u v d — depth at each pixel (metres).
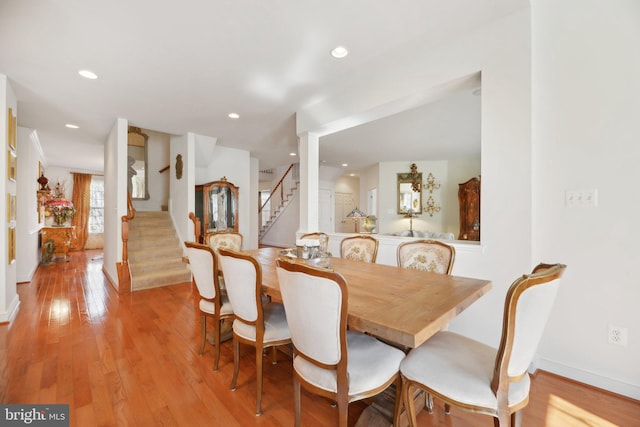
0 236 2.69
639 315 1.61
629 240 1.64
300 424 1.42
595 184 1.74
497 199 2.01
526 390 1.12
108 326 2.69
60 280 4.45
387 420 1.40
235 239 3.20
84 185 7.84
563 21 1.84
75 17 1.89
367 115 2.96
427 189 7.03
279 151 6.23
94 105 3.45
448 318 1.19
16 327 2.64
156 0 1.75
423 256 2.15
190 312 3.07
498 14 1.94
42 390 1.71
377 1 1.79
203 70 2.63
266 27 2.03
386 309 1.21
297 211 7.99
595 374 1.74
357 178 10.21
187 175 4.71
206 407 1.58
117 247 3.94
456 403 1.08
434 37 2.17
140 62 2.48
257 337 1.57
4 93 2.66
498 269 2.00
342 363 1.13
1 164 2.68
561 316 1.86
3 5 1.76
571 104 1.82
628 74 1.64
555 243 1.87
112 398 1.65
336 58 2.45
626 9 1.65
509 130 1.96
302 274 1.13
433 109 3.54
